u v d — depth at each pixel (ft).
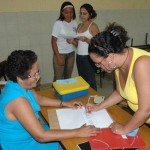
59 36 9.63
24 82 3.94
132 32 14.23
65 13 9.25
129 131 3.91
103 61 3.62
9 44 11.30
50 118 4.57
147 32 14.67
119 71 4.24
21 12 11.03
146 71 3.50
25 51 3.89
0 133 4.07
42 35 11.80
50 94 5.82
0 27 10.85
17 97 3.77
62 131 3.97
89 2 12.26
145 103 3.64
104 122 4.40
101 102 5.07
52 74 12.71
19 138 4.08
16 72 3.78
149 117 4.19
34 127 3.80
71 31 9.58
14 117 3.89
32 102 4.28
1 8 10.63
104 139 3.78
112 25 3.65
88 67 9.40
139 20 14.11
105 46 3.44
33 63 3.83
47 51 12.17
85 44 9.06
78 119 4.52
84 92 5.63
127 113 4.77
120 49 3.53
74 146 3.73
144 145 3.62
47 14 11.53
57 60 9.82
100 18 12.89
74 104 5.10
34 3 11.13
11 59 3.81
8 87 3.99
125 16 13.56
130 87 3.99
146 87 3.54
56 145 4.47
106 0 12.66
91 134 3.92
